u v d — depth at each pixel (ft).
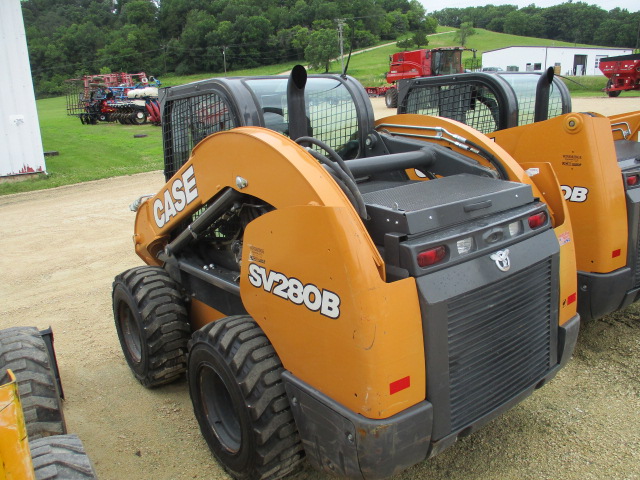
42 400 8.93
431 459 9.92
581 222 12.63
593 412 11.10
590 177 12.28
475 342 7.95
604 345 13.87
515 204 8.90
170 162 13.42
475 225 8.09
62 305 19.11
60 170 50.83
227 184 9.36
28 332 10.48
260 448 8.37
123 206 35.09
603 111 64.49
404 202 8.22
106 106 92.53
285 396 8.41
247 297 8.88
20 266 23.98
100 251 25.61
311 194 7.47
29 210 35.73
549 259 8.94
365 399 7.09
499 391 8.43
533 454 9.93
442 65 95.20
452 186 9.29
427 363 7.43
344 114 12.44
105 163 54.54
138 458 10.51
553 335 9.37
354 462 7.39
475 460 9.85
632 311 15.71
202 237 11.69
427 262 7.34
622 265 12.90
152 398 12.70
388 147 12.09
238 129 9.00
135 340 13.35
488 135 14.23
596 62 176.35
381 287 7.01
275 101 11.67
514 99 15.90
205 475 9.91
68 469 5.80
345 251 6.96
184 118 12.54
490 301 8.04
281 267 8.01
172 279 12.69
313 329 7.64
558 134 12.70
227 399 9.69
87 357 15.01
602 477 9.25
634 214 12.83
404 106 19.24
